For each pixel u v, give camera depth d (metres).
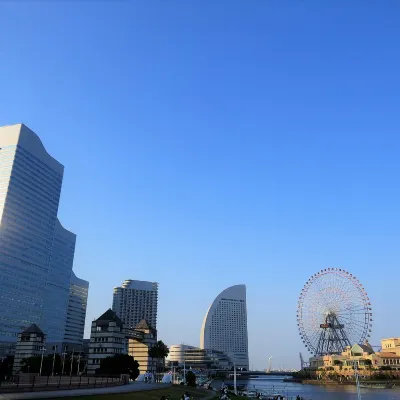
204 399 148.50
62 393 89.56
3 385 93.88
